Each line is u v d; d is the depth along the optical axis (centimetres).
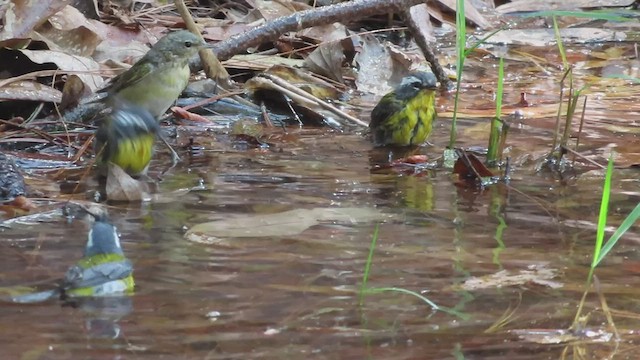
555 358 622
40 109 1333
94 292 713
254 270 774
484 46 2023
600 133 1360
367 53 1705
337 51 1638
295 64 1661
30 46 1438
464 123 1434
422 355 622
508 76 1783
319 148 1273
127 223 902
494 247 855
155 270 768
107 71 1488
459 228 912
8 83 1339
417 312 695
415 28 1630
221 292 722
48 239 847
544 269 796
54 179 1073
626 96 1619
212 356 609
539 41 2072
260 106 1475
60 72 1382
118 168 988
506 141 1309
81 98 1354
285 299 711
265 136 1335
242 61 1628
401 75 1691
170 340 632
